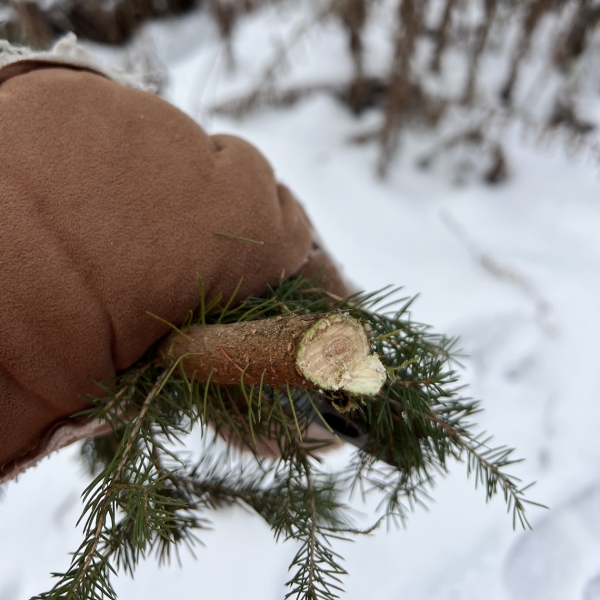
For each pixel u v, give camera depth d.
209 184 0.22
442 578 0.39
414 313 0.54
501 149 0.60
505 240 0.59
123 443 0.19
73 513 0.45
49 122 0.20
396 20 0.54
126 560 0.23
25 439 0.21
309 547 0.21
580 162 0.63
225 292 0.22
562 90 0.61
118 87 0.22
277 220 0.23
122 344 0.21
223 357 0.19
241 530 0.41
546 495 0.43
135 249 0.20
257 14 0.72
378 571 0.39
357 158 0.65
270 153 0.65
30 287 0.18
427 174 0.65
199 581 0.39
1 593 0.42
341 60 0.68
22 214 0.19
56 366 0.20
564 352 0.51
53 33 0.61
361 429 0.24
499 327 0.53
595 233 0.58
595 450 0.46
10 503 0.45
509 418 0.48
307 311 0.21
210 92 0.70
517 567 0.40
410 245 0.59
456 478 0.42
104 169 0.20
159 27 0.73
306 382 0.17
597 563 0.39
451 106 0.61
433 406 0.24
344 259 0.58
